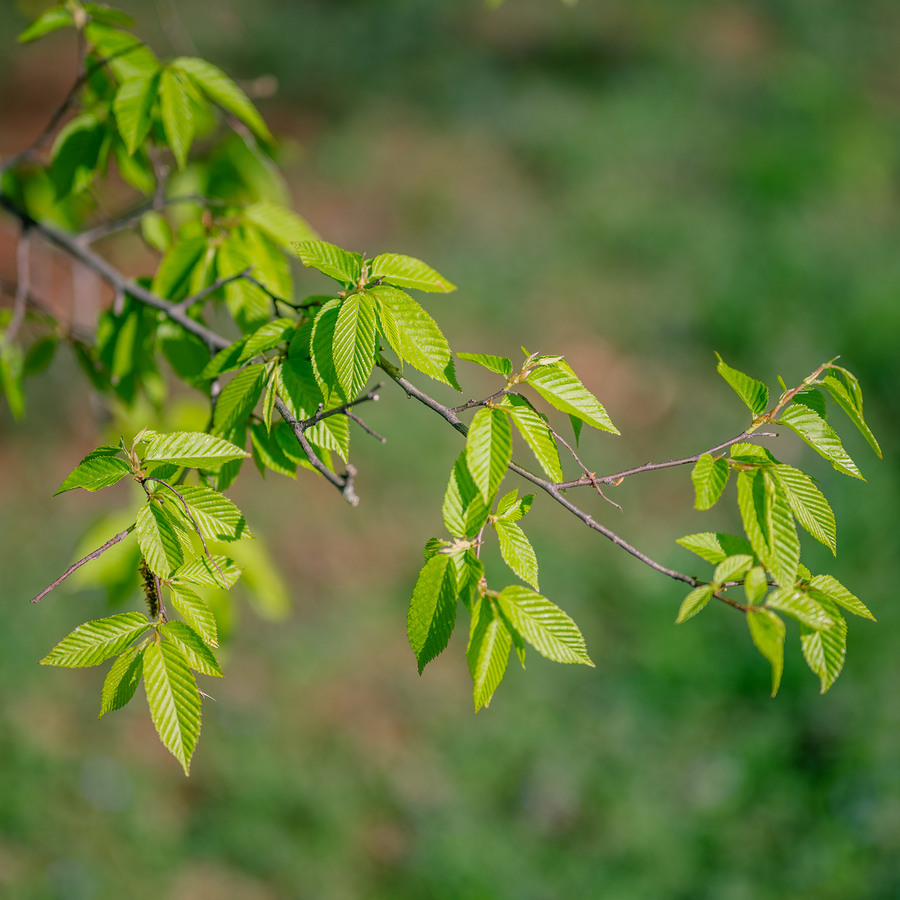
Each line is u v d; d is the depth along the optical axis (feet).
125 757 13.79
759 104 30.42
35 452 18.22
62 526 17.19
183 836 12.95
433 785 13.83
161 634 3.82
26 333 16.02
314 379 4.55
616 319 22.43
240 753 13.97
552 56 33.63
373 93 31.94
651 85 31.58
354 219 26.04
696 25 34.88
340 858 12.89
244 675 15.14
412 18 34.83
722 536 4.41
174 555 3.94
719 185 26.73
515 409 4.06
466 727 14.61
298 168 28.12
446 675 15.60
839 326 21.30
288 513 18.01
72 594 15.92
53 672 14.71
